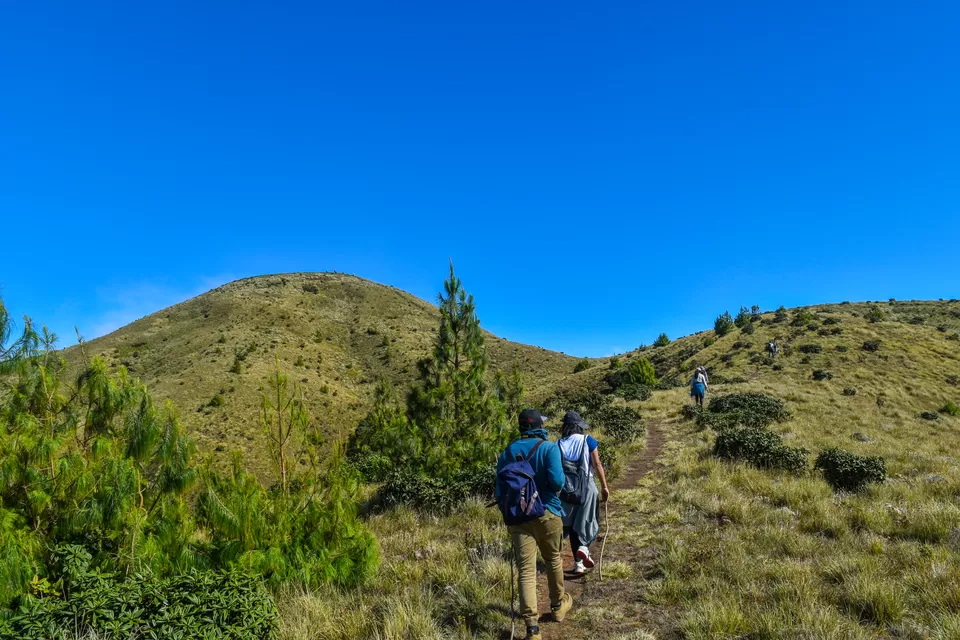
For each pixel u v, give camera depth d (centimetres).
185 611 399
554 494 464
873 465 1027
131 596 404
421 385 1371
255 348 10206
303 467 714
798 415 2220
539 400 5116
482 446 1258
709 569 561
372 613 513
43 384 585
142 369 9562
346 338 13075
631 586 555
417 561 676
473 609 505
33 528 532
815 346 4066
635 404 2742
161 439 587
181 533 586
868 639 399
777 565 559
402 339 12950
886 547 613
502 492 450
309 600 529
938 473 1120
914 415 2539
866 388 3117
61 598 465
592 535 586
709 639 414
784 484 951
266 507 659
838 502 863
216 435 6303
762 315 6003
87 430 600
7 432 558
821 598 481
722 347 4831
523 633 463
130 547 539
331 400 8544
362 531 666
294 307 14012
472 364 1386
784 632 409
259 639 422
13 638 365
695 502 855
